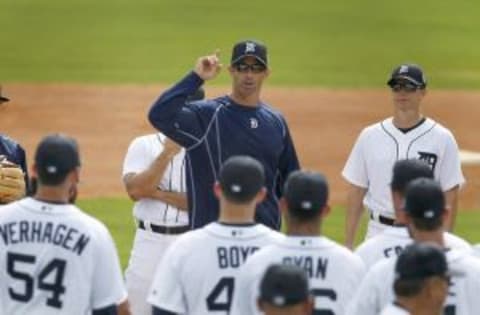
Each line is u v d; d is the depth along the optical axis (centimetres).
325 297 2667
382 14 11731
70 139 2752
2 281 2722
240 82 3388
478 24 11456
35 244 2706
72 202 2838
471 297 2708
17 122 7975
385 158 3875
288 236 2684
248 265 2655
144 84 9062
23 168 3609
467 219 6006
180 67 9650
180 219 3753
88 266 2709
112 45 10281
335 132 7969
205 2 12069
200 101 3441
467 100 8838
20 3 11675
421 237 2653
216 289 2688
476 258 2828
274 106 8569
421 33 11069
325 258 2669
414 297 2341
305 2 12181
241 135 3388
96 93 8750
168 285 2708
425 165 2875
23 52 9950
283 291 2225
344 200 6419
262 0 12225
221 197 2709
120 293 2752
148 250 3788
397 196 2861
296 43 10594
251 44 3384
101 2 11881
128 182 3762
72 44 10288
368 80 9469
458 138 7862
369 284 2659
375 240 2897
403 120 3894
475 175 6938
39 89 8812
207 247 2694
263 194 2736
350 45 10581
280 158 3450
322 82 9338
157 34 10725
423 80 3862
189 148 3381
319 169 7131
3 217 2734
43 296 2703
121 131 7869
